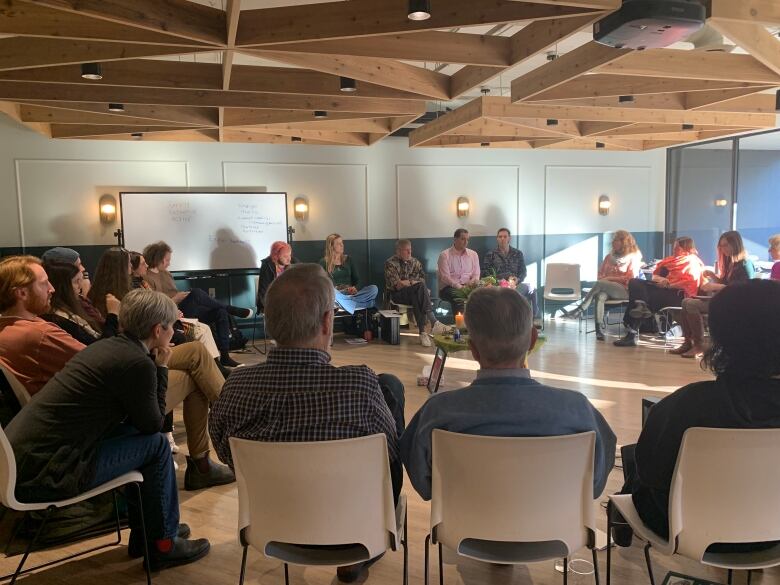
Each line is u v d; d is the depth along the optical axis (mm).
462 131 6527
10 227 6672
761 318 1646
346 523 1714
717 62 4156
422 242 8312
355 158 7941
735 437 1621
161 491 2385
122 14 2822
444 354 4840
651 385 5066
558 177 8789
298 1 4273
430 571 2408
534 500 1675
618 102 5246
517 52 3803
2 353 2514
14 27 3117
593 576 2352
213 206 7266
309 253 7832
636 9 2850
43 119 5598
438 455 1713
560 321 8617
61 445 2086
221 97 4930
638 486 1996
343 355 6500
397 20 3191
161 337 2406
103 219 6977
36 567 2398
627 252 7387
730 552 1767
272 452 1652
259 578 2373
